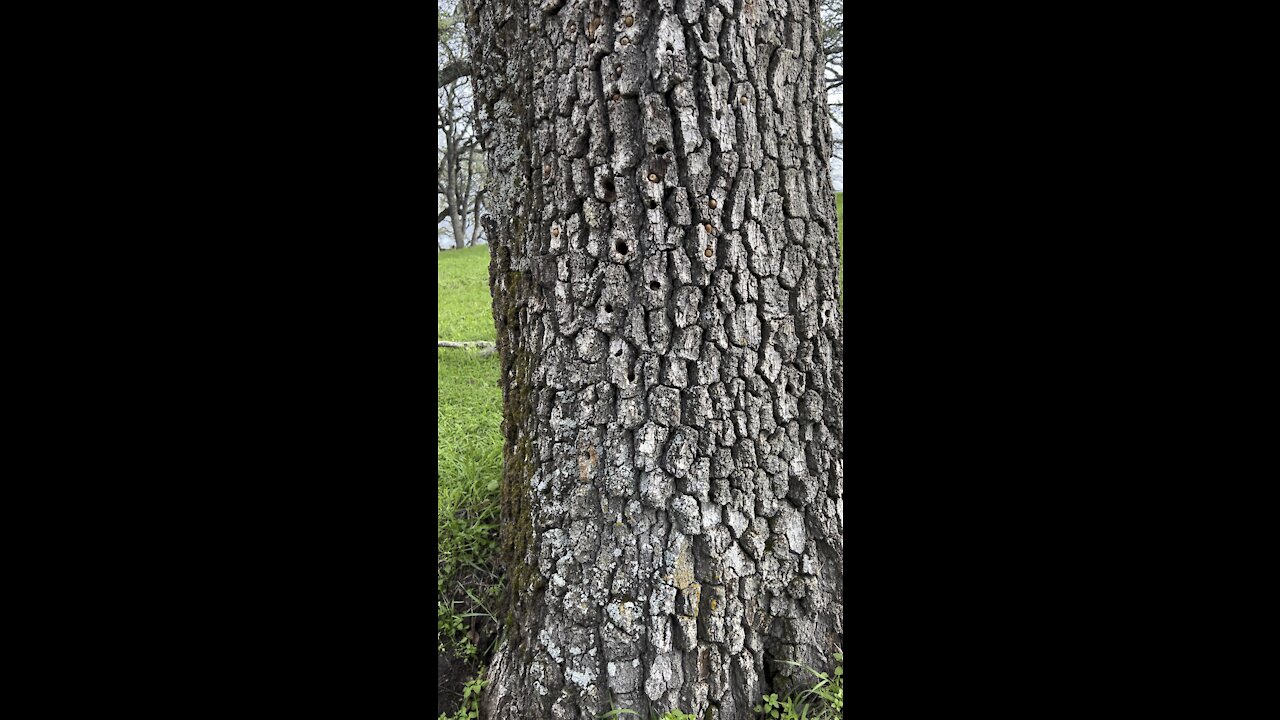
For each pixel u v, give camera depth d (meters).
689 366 1.67
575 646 1.71
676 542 1.68
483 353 4.53
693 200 1.63
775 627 1.78
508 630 1.87
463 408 3.50
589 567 1.70
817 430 1.81
